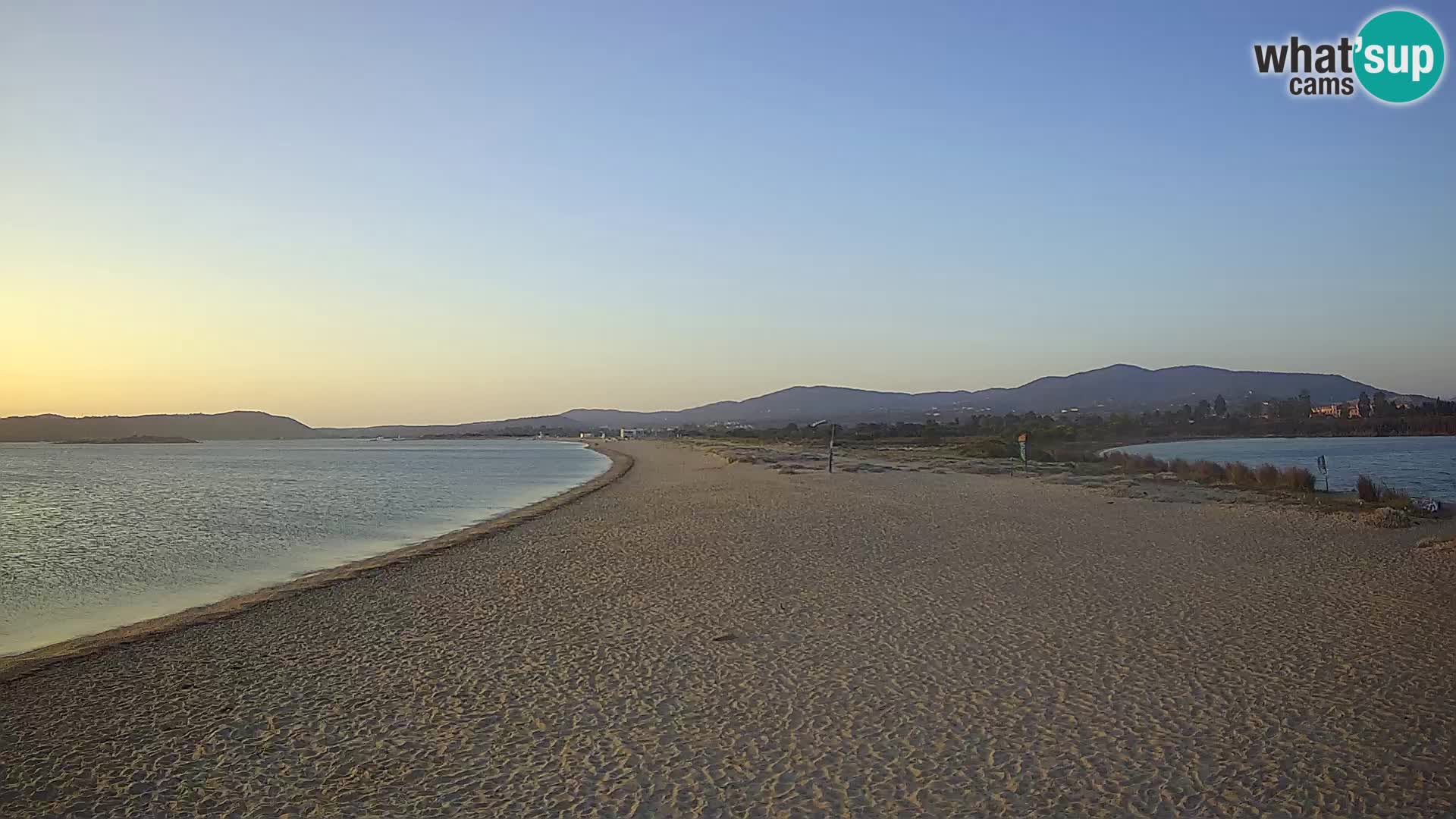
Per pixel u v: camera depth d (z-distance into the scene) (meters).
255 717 8.13
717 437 148.50
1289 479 31.22
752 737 7.14
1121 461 47.88
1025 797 5.90
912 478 37.88
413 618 12.20
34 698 8.95
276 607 13.35
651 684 8.64
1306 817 5.54
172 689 9.14
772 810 5.83
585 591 13.62
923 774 6.31
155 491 44.59
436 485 47.41
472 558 17.72
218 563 19.42
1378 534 18.14
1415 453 68.50
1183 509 23.55
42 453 133.12
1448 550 15.53
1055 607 11.53
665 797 6.08
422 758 6.95
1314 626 10.30
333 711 8.19
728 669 9.08
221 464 83.81
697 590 13.29
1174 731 7.00
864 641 10.04
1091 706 7.63
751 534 19.64
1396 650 9.20
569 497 34.06
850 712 7.65
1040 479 36.22
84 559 20.34
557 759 6.82
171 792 6.52
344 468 73.56
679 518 23.69
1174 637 9.88
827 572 14.52
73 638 12.55
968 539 17.97
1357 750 6.55
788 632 10.51
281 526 26.98
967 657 9.27
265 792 6.44
